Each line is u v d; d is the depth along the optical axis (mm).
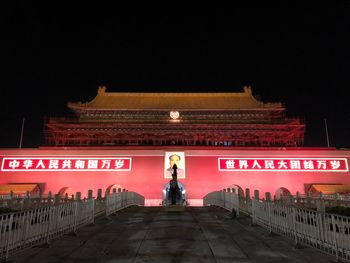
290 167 54781
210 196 39344
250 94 73688
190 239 14875
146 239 14906
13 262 11078
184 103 71625
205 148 56812
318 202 14094
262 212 18438
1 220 11156
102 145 63094
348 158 55750
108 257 11766
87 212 19453
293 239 14227
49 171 54094
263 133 65125
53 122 64375
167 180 54094
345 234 11008
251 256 11961
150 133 65500
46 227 13828
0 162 54375
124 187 53625
